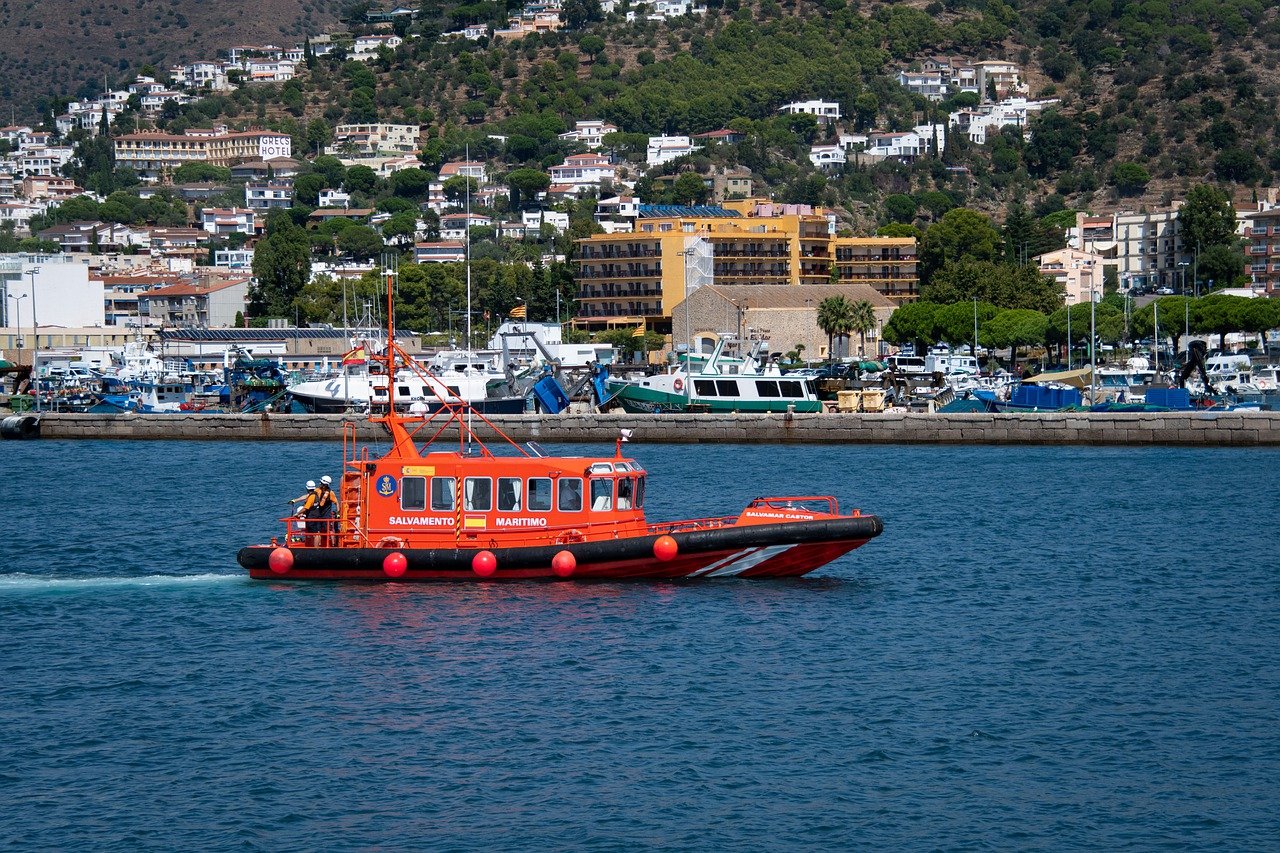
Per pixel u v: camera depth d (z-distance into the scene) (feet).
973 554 419.95
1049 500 529.04
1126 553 423.23
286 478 616.39
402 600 339.77
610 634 315.17
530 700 276.41
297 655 304.71
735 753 251.80
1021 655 309.22
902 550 426.51
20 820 228.84
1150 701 279.28
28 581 378.53
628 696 278.46
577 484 344.69
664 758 249.75
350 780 241.96
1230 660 307.17
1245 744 256.93
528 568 341.82
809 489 561.02
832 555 347.56
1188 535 453.58
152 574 397.19
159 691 286.05
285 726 265.54
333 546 350.64
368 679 289.12
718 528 343.05
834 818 227.81
